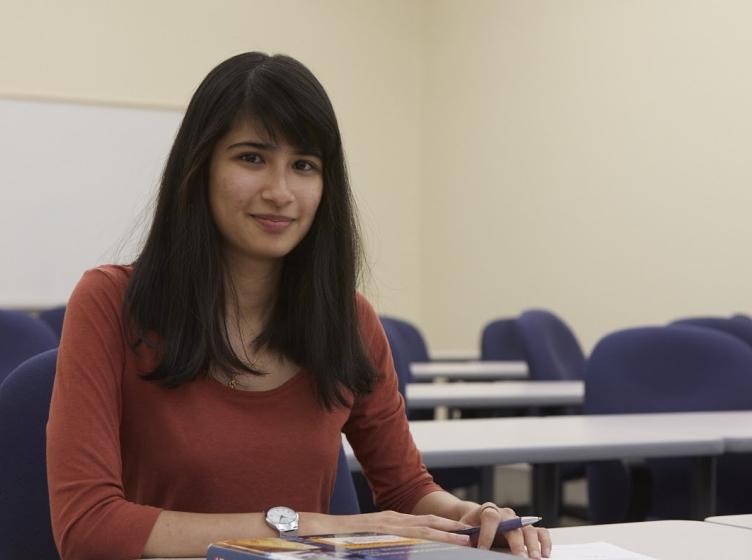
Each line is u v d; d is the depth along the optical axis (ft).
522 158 23.90
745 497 10.89
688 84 19.51
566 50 22.58
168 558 4.67
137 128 23.91
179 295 5.20
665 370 11.12
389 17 27.04
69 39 23.61
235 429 5.22
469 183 25.68
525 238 23.81
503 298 24.54
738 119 18.44
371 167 26.89
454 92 26.23
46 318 15.47
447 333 26.50
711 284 18.93
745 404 11.08
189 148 5.23
